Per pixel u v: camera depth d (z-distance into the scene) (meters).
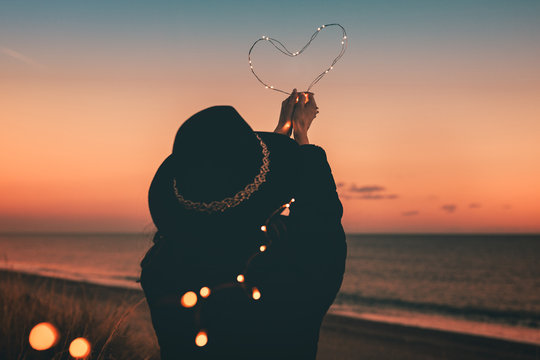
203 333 1.10
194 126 1.21
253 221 1.15
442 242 169.25
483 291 41.19
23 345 3.12
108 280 28.27
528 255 93.94
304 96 1.52
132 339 3.98
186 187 1.19
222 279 1.14
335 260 1.19
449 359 10.89
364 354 10.79
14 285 4.50
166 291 1.19
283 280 1.14
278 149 1.23
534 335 17.20
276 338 1.12
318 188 1.23
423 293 38.59
